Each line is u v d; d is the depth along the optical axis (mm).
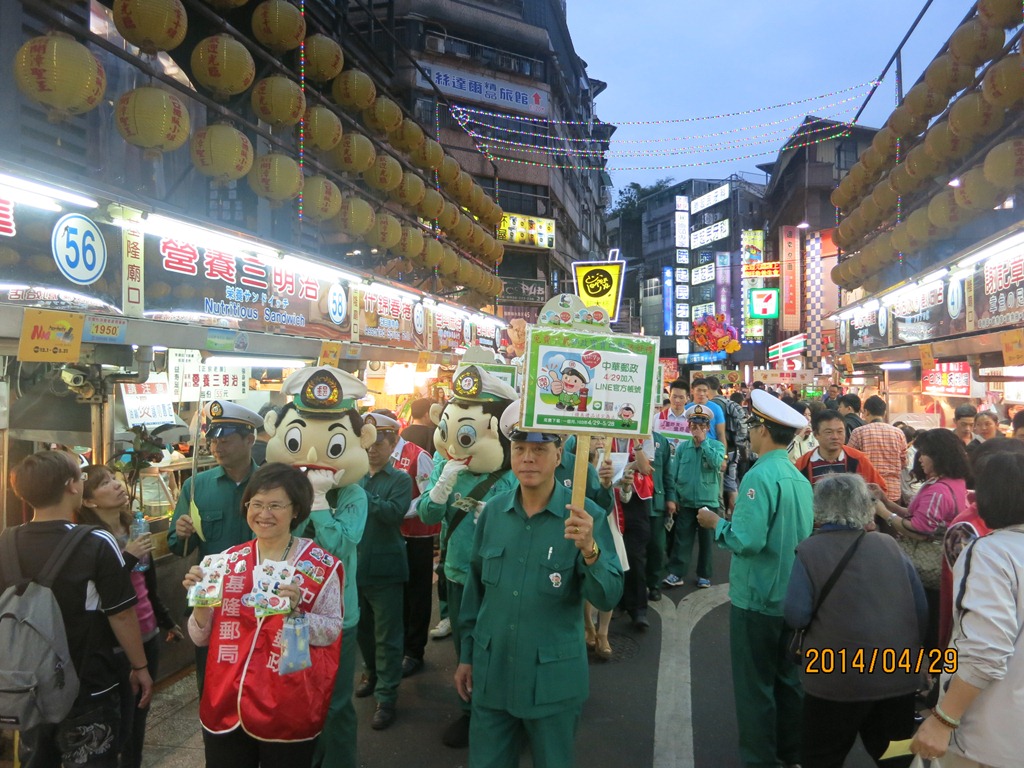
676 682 4840
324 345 7082
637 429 2592
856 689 2715
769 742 3418
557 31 29281
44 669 2553
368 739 4105
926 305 9555
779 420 3500
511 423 3135
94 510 3404
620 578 2664
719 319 36094
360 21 20234
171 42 5059
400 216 9711
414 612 5082
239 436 3664
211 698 2506
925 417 10242
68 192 3941
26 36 5316
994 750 2129
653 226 59594
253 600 2471
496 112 24172
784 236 33219
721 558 8492
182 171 7238
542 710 2590
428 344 10688
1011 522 2227
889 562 2799
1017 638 2121
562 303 2877
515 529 2771
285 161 6414
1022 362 5973
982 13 7266
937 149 8430
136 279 4660
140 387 5230
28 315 3586
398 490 4445
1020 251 6555
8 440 4559
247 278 6012
